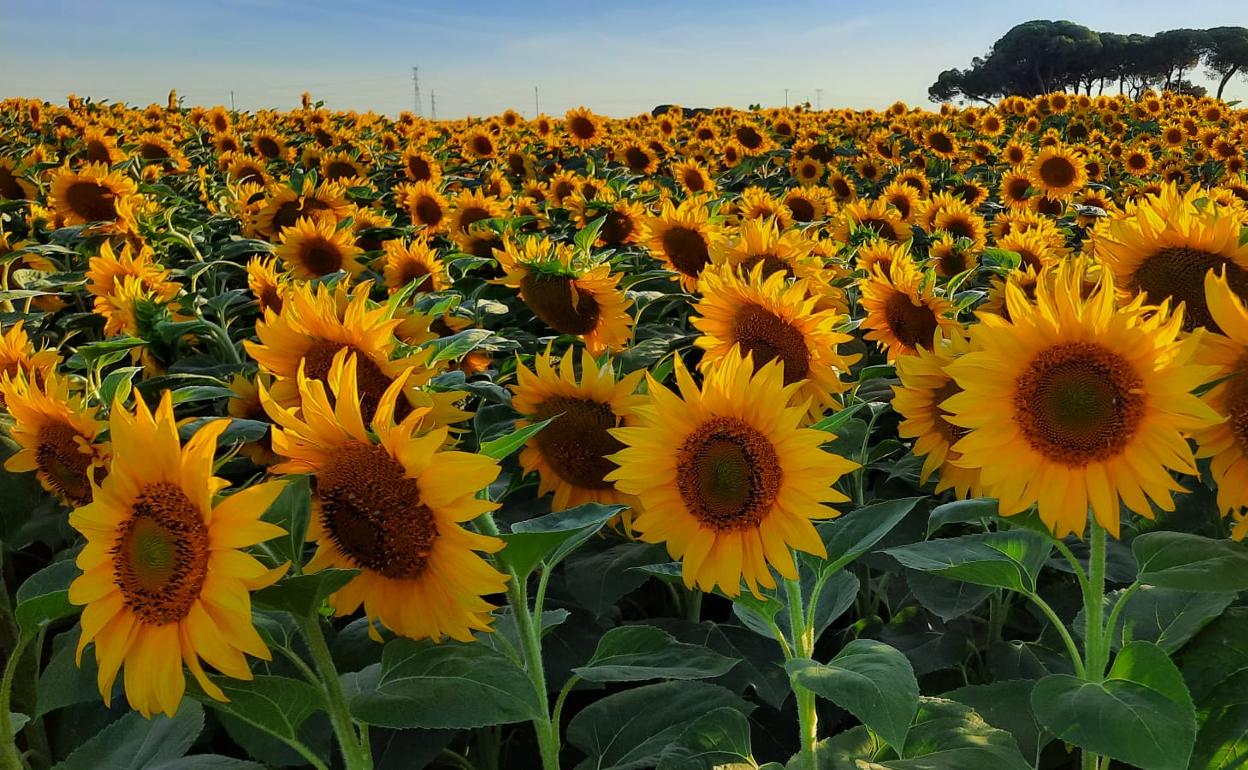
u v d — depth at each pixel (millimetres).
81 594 1882
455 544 2068
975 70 104312
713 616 4316
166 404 1900
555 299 4730
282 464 2150
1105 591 3512
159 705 1917
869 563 3639
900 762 2236
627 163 14492
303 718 2215
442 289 6125
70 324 6414
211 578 1812
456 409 2893
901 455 4621
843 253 7484
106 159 12562
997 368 2221
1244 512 2766
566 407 3219
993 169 17062
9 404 2982
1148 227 2896
